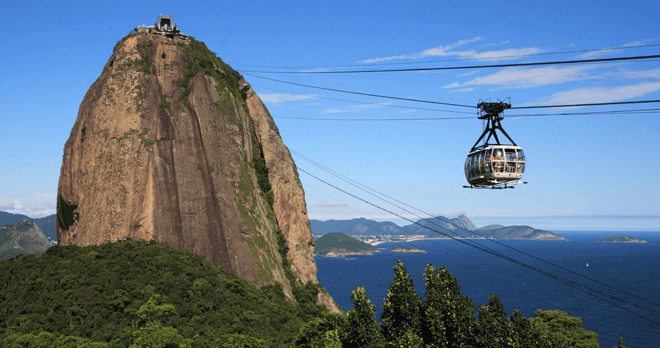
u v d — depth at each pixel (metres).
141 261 74.19
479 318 33.84
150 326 55.03
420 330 34.03
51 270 68.88
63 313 60.06
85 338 54.03
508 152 33.81
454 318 32.97
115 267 71.12
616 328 142.88
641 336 133.50
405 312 34.88
